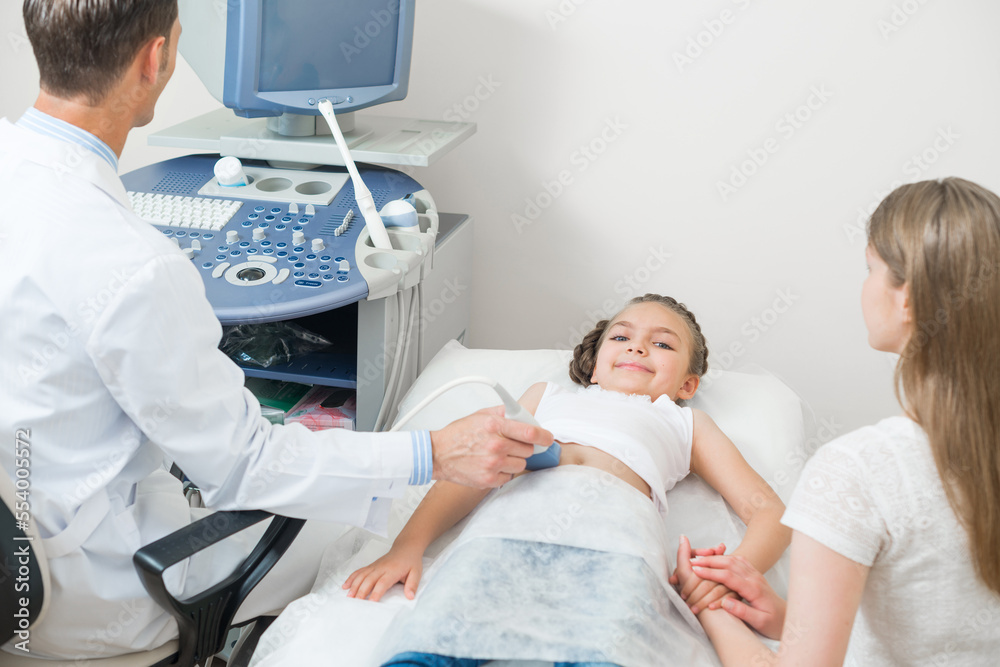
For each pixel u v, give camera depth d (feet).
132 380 2.83
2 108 6.99
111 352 2.78
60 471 2.95
